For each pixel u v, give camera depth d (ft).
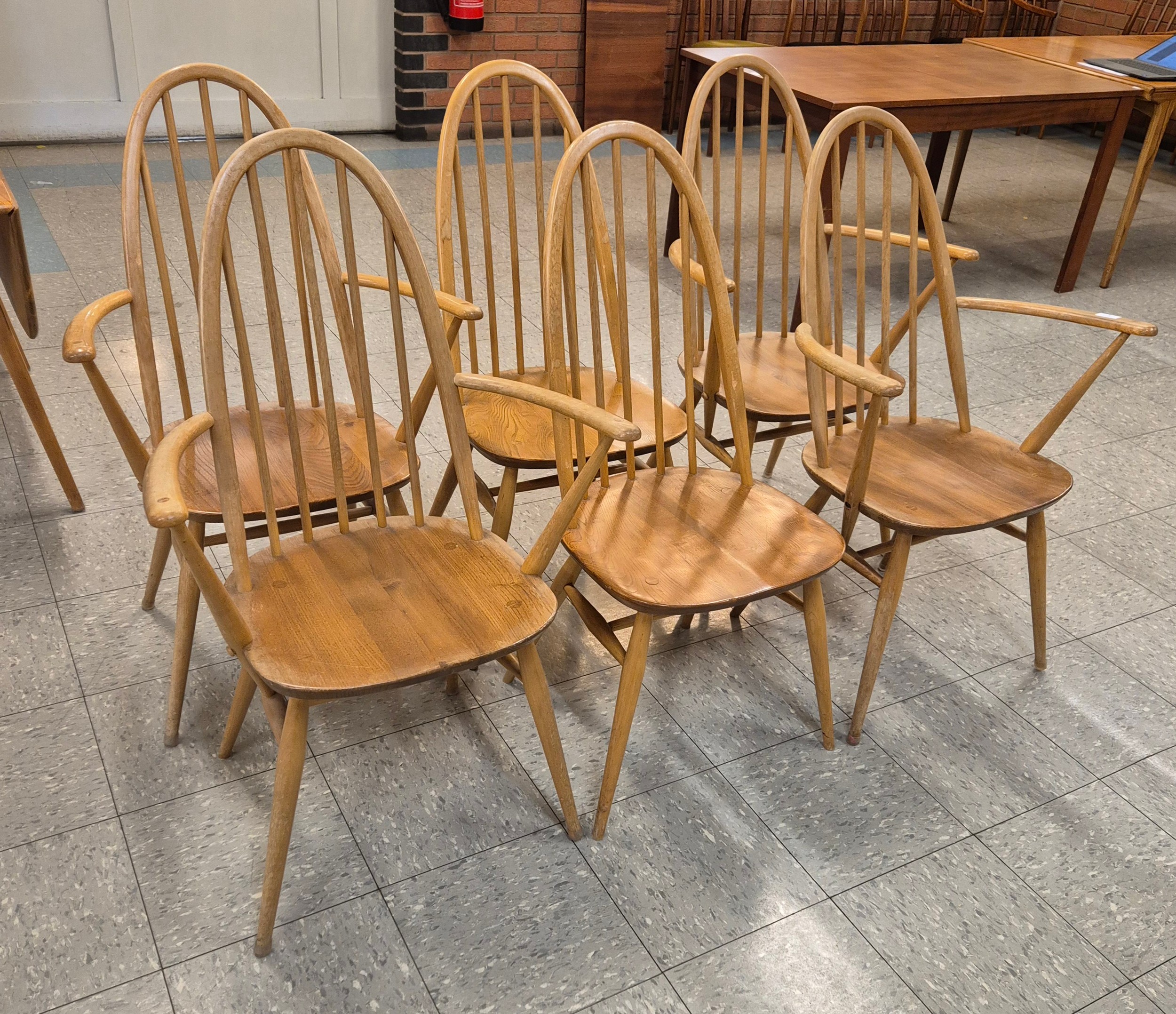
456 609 4.37
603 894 4.72
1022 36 20.44
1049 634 6.60
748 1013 4.24
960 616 6.73
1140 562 7.39
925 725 5.82
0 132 14.75
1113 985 4.44
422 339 10.20
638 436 4.06
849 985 4.37
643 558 4.77
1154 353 10.93
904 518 5.17
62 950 4.30
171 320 5.17
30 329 6.61
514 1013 4.18
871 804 5.28
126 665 5.83
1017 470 5.77
